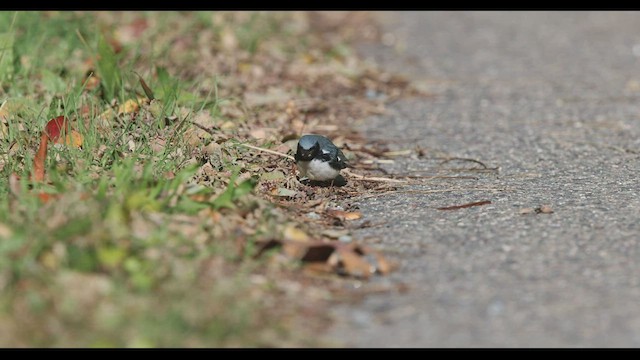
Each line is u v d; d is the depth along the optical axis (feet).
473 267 30.66
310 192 38.34
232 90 51.88
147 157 37.65
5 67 46.88
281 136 44.70
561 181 40.06
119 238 28.73
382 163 43.14
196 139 40.42
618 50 68.28
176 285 27.12
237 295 27.45
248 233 31.81
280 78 56.39
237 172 35.40
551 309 27.81
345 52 63.98
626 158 43.70
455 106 53.62
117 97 44.91
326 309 27.71
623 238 32.94
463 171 41.83
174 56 57.00
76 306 26.04
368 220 35.17
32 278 26.81
